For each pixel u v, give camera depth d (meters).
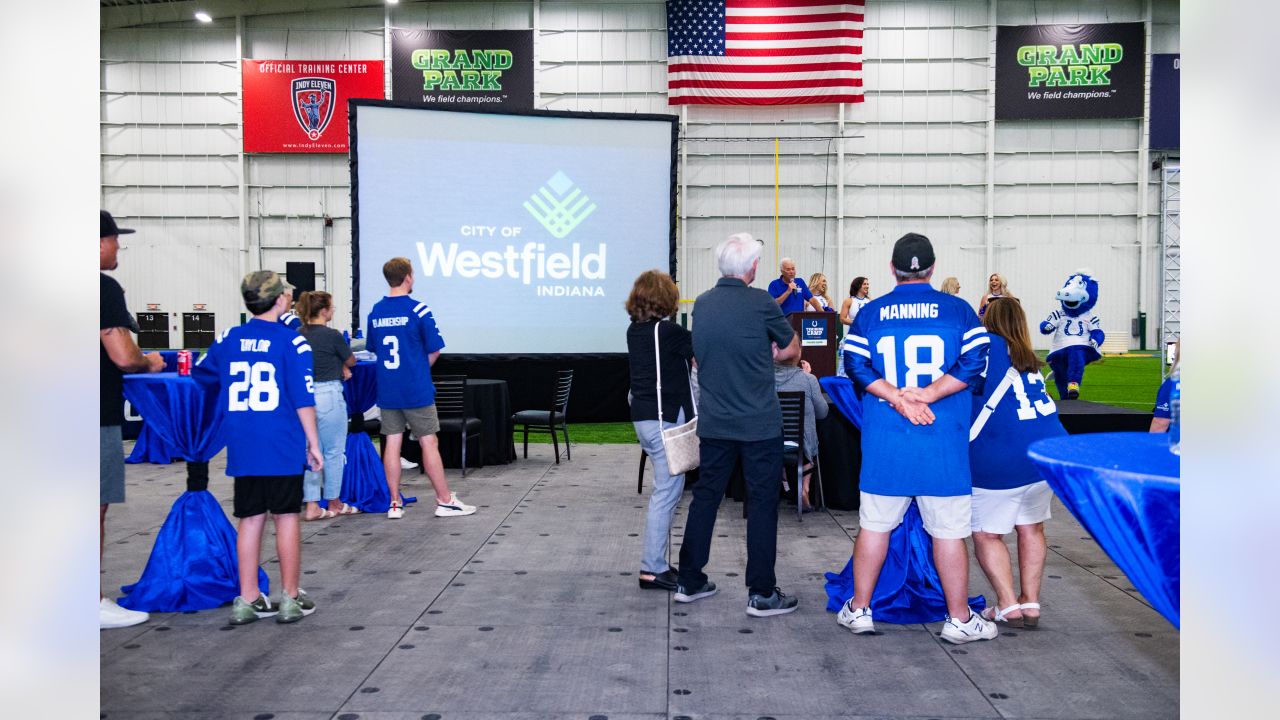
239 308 22.92
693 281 21.77
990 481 3.28
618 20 21.48
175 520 3.72
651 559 3.93
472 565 4.34
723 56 20.53
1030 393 3.29
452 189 9.67
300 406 3.42
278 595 3.81
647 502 5.93
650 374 3.86
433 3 21.88
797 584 4.03
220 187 22.67
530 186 9.87
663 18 21.38
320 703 2.67
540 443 8.95
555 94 21.72
